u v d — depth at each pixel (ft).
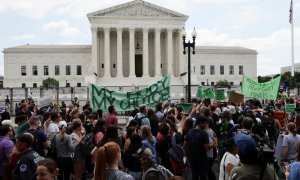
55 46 534.78
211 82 545.44
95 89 108.68
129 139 52.75
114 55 469.98
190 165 57.88
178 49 449.89
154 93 111.04
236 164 42.29
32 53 521.24
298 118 57.31
